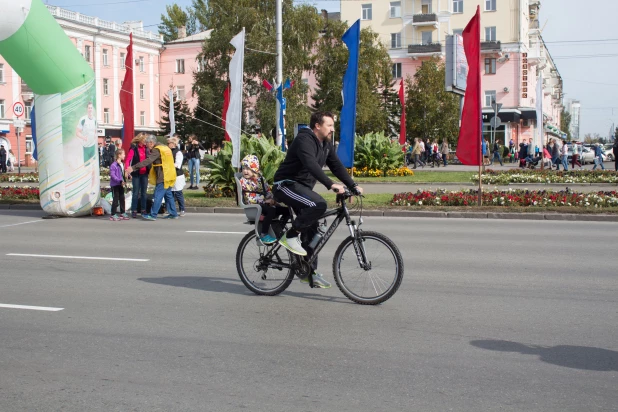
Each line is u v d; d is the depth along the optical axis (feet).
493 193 57.31
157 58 234.58
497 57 206.90
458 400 13.66
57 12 186.70
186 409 13.26
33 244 36.50
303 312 21.11
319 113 21.74
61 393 14.21
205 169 116.67
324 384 14.65
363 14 222.69
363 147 99.35
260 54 149.69
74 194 50.70
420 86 181.16
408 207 54.29
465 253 32.94
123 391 14.29
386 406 13.35
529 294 23.58
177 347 17.43
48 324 19.79
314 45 161.79
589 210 50.47
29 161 193.36
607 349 17.12
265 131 152.25
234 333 18.74
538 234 40.60
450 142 183.83
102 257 31.94
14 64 47.42
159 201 50.01
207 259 31.30
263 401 13.66
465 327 19.22
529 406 13.32
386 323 19.71
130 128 71.05
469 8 210.79
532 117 205.16
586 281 25.86
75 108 49.96
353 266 22.31
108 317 20.58
